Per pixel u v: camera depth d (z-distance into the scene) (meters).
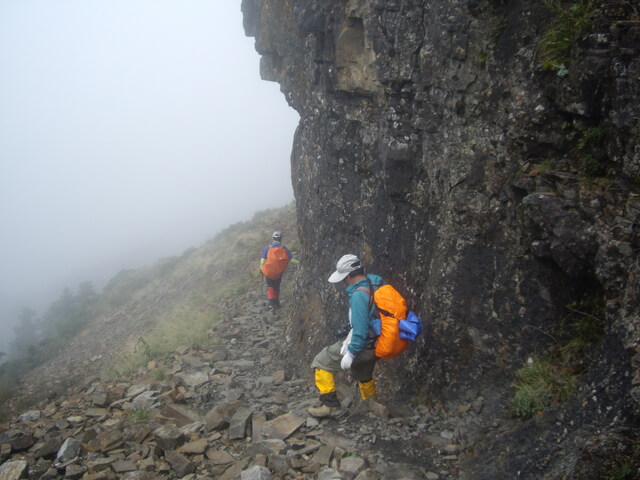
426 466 3.73
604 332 3.26
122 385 6.50
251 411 4.96
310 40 6.60
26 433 5.12
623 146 3.27
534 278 3.89
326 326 6.35
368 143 5.67
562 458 3.02
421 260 4.98
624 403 2.79
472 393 4.25
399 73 4.98
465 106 4.44
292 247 13.81
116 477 4.02
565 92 3.60
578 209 3.44
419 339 4.75
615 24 3.28
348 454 3.96
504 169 4.14
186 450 4.27
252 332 8.54
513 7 4.07
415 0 4.80
